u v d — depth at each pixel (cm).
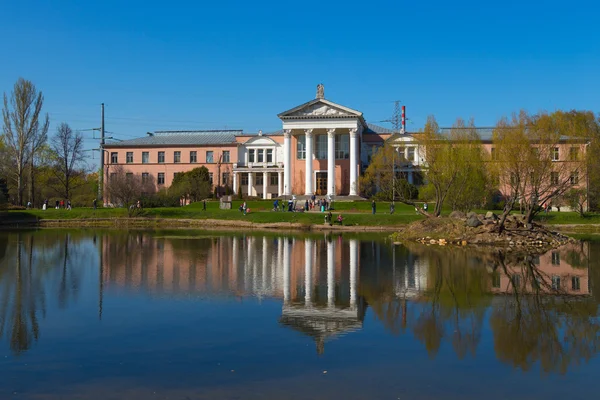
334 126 8638
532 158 4378
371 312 1689
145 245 4066
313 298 1917
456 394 1003
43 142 8750
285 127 8769
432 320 1576
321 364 1170
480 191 5909
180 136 10888
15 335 1402
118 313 1655
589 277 2400
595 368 1152
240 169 9706
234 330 1453
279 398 980
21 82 8450
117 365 1166
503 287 2147
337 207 7512
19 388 1034
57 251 3569
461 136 5975
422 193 6500
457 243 4194
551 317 1608
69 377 1094
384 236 5097
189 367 1150
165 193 8912
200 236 5081
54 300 1855
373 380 1073
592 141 5450
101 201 9519
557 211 6812
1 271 2588
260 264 2895
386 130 10200
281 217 6694
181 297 1922
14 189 9419
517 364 1177
